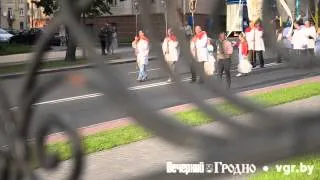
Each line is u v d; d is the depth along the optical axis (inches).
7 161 77.6
